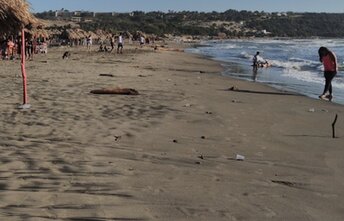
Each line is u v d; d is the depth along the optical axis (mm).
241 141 9266
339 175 7059
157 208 5367
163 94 15844
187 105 13609
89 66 28359
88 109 11969
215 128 10461
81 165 6910
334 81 23625
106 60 36156
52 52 48750
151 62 36531
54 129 9477
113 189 5934
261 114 12773
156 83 19500
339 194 6168
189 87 18703
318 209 5594
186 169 7043
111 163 7117
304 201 5855
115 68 27297
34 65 28094
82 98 13781
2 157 7094
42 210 5133
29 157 7188
